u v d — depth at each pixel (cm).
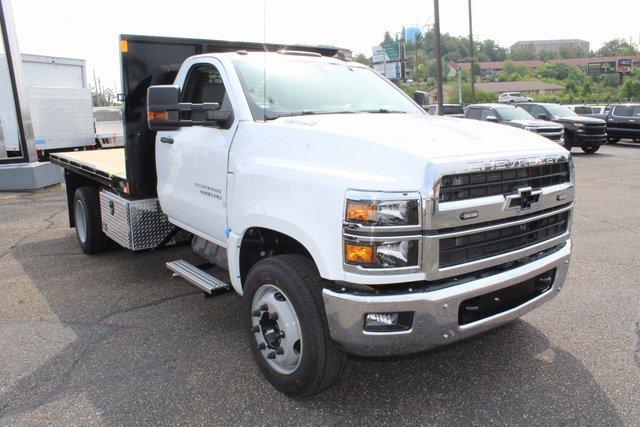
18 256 709
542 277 373
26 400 367
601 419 337
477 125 387
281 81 447
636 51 15300
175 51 555
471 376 388
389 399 362
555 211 366
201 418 345
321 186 320
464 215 307
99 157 752
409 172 300
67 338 461
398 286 310
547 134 1791
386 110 466
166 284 591
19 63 1273
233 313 509
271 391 373
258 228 386
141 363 415
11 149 1520
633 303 516
